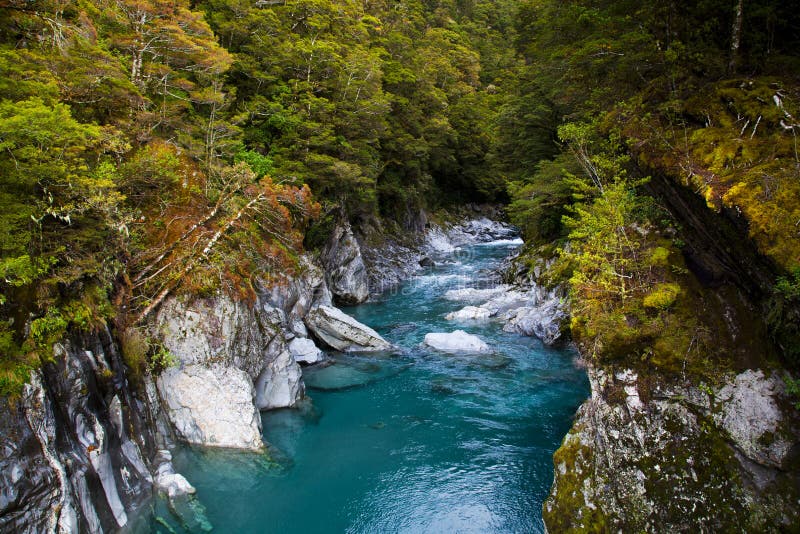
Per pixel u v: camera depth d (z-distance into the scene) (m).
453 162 54.03
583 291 9.61
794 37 9.72
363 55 32.25
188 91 20.03
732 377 7.53
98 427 8.62
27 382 7.39
